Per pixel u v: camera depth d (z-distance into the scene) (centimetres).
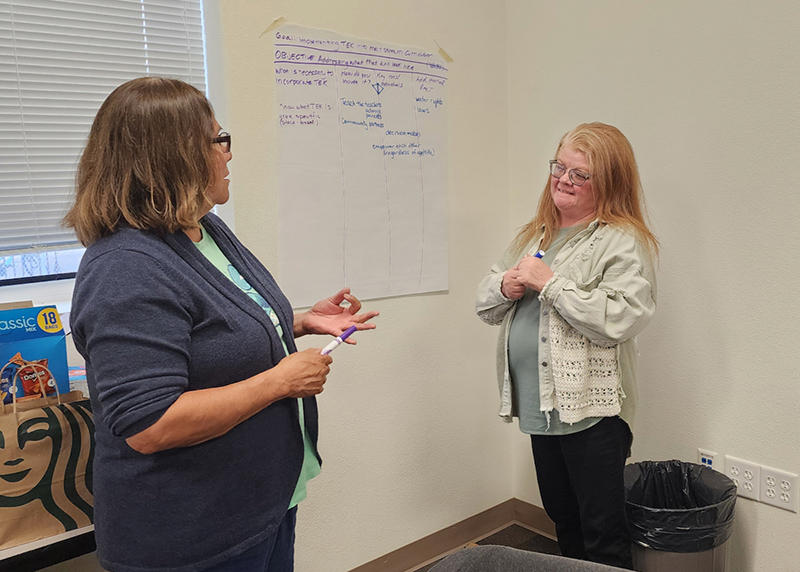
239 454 101
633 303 146
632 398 161
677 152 192
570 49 218
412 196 213
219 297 102
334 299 140
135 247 93
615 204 159
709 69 183
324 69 188
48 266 177
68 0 169
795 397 172
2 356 131
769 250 174
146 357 88
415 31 211
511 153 244
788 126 168
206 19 183
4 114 164
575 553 180
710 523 159
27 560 124
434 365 223
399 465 215
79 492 122
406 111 209
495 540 236
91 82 176
